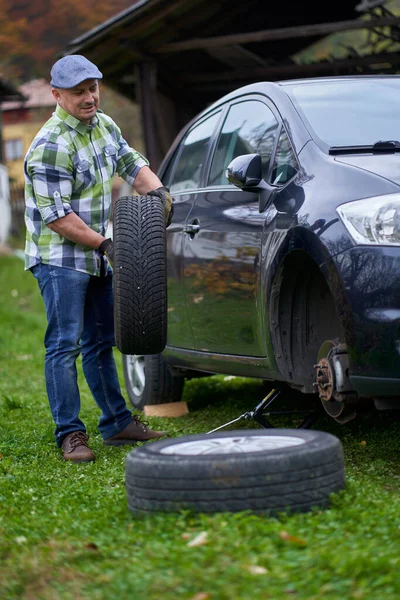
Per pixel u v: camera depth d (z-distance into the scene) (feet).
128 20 44.19
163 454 12.70
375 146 16.56
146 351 17.95
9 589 10.53
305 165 16.94
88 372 20.12
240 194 19.15
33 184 18.51
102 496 14.35
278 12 53.01
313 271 16.83
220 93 56.03
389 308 14.26
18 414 24.40
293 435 13.43
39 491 15.06
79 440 18.40
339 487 12.62
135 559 10.84
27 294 75.97
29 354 40.42
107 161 19.19
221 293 19.16
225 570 10.13
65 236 18.37
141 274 17.53
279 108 18.81
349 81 19.72
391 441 18.19
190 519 12.02
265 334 17.28
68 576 10.75
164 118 54.34
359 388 14.78
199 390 27.61
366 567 10.12
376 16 44.96
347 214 14.96
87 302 19.90
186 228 20.85
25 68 123.34
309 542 10.95
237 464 12.08
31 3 115.85
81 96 18.26
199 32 51.26
